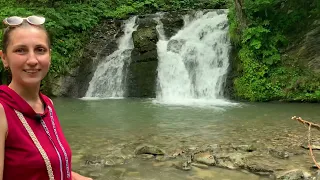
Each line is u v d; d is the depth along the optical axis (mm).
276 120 8539
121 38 16078
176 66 13992
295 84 11984
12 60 1489
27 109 1475
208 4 20562
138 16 17188
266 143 6129
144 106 11047
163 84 13766
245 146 5762
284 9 13914
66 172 1544
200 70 13867
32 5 16250
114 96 14094
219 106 11070
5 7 15203
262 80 12359
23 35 1484
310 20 13312
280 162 4980
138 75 14016
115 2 19422
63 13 16016
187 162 4930
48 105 1630
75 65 14516
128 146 5941
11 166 1409
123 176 4422
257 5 13141
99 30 16391
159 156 5285
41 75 1546
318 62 12312
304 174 4371
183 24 16578
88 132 7129
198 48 14219
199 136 6738
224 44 14211
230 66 13383
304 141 6238
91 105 11312
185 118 8812
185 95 13602
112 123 8148
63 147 1556
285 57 12891
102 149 5738
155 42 14750
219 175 4457
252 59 12695
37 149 1447
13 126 1423
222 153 5371
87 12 16922
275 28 13477
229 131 7230
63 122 8281
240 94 12617
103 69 14641
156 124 8023
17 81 1518
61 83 13844
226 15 15664
